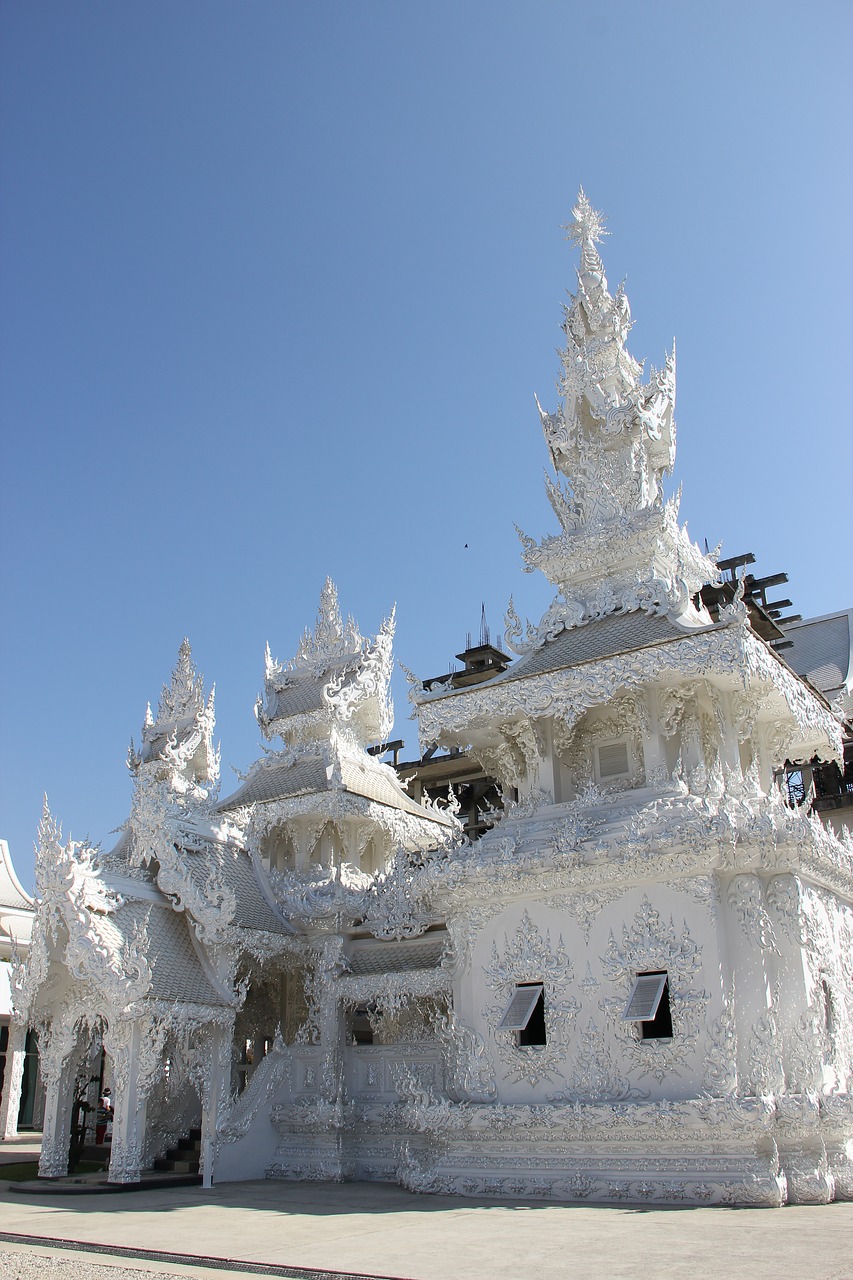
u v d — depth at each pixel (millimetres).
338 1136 22453
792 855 18406
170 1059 23484
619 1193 17453
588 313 27812
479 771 49031
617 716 22453
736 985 18062
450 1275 10484
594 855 19312
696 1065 17656
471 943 21078
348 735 32031
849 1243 12148
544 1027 20062
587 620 23141
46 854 21844
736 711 22094
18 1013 21656
